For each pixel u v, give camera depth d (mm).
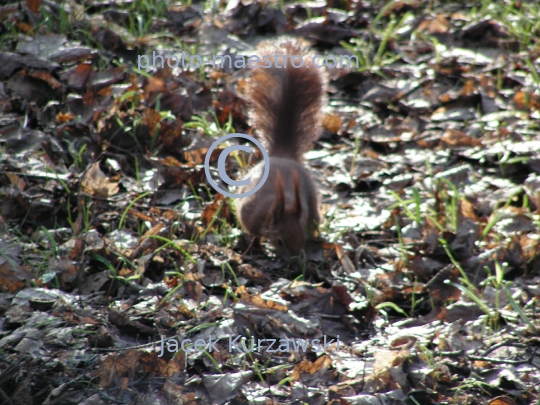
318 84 10680
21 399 5609
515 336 6926
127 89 11383
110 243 8086
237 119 11859
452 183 10211
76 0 14945
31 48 11773
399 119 12258
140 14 15242
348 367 6461
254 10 15422
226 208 9547
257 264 8758
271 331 7039
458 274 7949
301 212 8836
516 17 16125
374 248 8828
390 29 15086
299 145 10555
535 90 12500
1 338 6410
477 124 11852
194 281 7629
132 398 5871
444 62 14297
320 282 8289
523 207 9242
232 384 6109
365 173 10664
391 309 7773
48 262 7684
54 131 10086
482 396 6145
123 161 10148
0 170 9055
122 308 7207
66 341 6449
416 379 6285
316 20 15844
